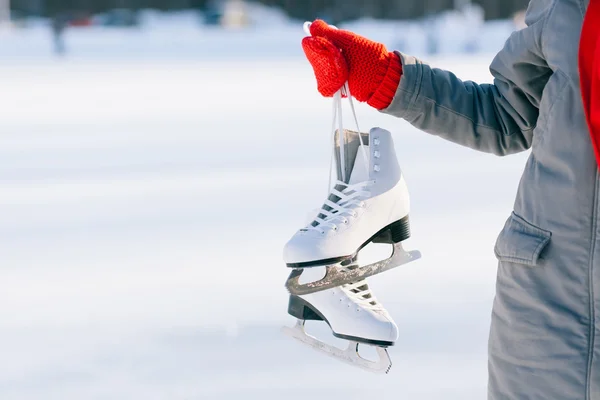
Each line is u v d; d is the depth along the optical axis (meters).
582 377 1.48
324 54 1.67
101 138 9.39
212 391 2.59
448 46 27.41
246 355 2.89
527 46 1.64
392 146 1.70
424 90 1.74
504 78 1.73
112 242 4.70
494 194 5.92
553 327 1.50
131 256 4.36
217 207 5.63
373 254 4.12
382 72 1.72
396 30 32.12
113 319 3.31
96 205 5.79
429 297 3.51
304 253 1.61
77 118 11.24
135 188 6.42
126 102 13.16
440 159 7.51
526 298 1.54
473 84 1.80
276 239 4.69
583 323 1.48
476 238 4.60
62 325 3.25
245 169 7.21
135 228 5.05
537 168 1.55
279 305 3.45
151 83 16.52
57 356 2.92
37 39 29.05
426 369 2.74
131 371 2.77
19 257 4.39
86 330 3.19
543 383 1.52
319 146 8.56
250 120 10.80
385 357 1.70
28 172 7.25
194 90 15.02
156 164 7.57
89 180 6.82
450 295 3.53
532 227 1.54
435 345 2.96
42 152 8.41
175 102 13.10
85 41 28.97
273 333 3.11
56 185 6.61
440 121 1.76
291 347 2.96
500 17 42.84
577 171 1.48
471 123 1.76
